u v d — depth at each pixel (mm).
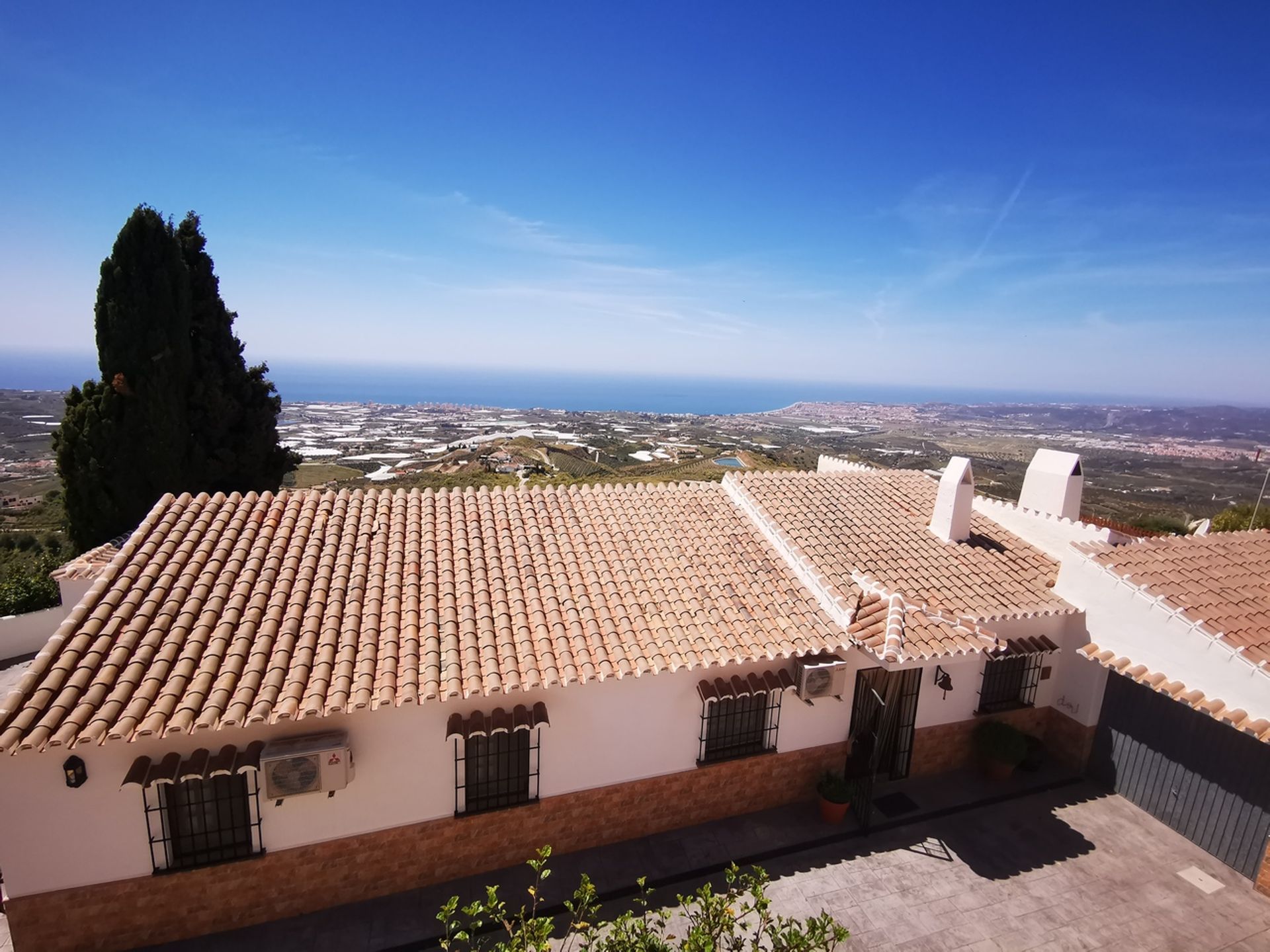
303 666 7523
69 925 7086
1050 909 8438
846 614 9555
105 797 6926
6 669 14305
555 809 8773
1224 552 11812
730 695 8922
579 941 7637
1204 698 9000
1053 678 11734
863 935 7922
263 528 9828
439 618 8672
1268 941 8055
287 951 7359
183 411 17156
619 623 9086
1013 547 12633
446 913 4617
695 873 8758
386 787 7922
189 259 17547
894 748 10859
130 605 7773
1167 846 9680
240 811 7496
